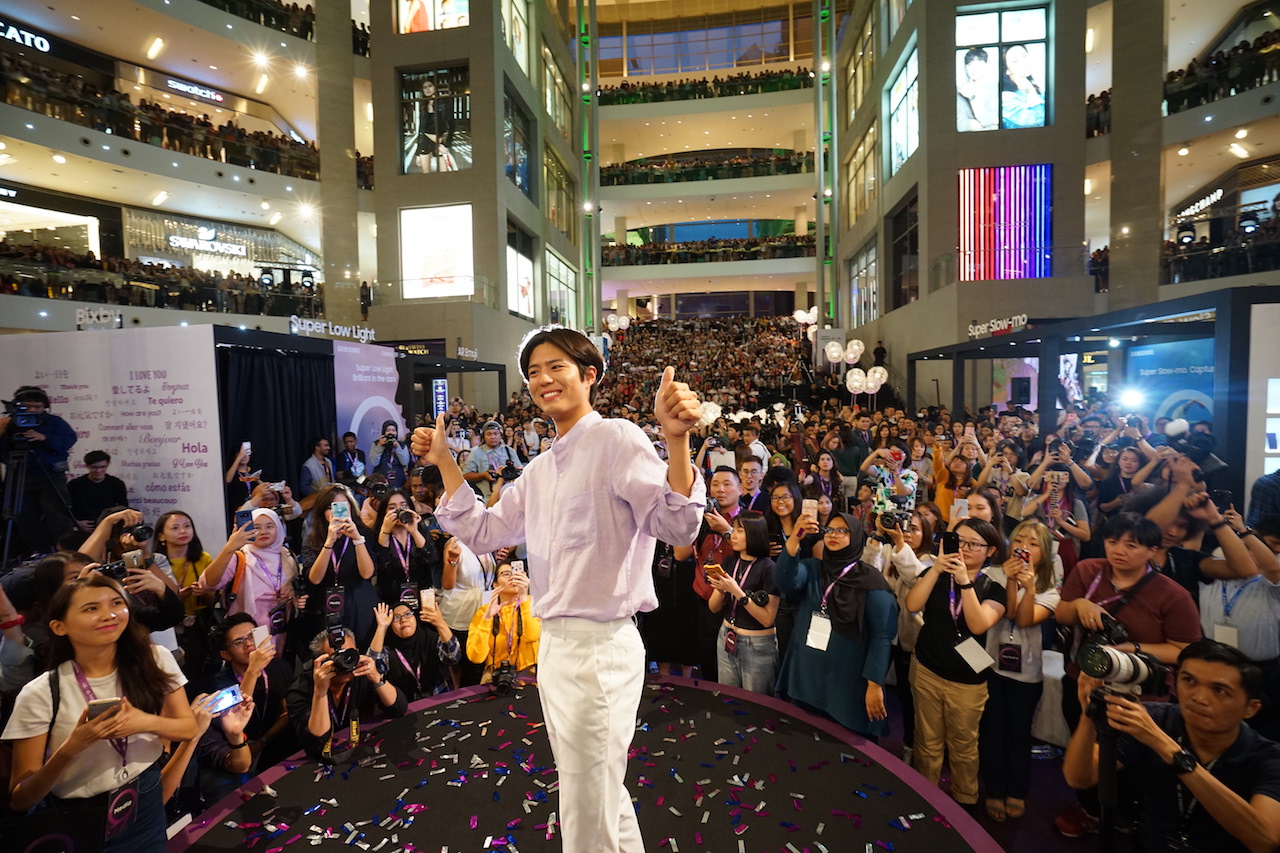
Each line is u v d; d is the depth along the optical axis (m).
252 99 18.36
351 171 17.44
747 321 35.19
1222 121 12.98
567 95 27.34
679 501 1.36
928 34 15.45
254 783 2.68
